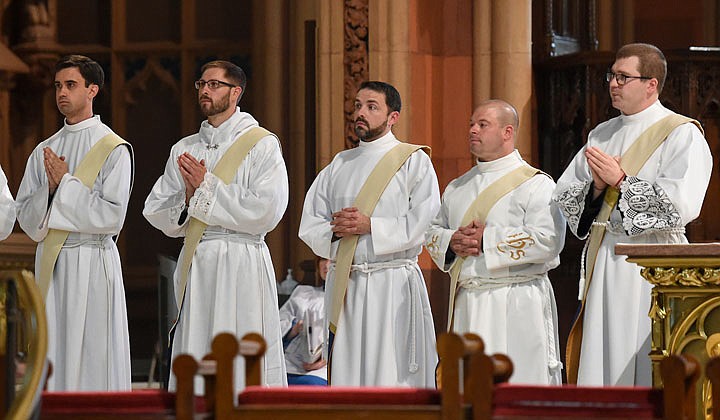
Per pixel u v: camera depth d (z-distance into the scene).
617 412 10.83
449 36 26.45
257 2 29.77
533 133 26.30
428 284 25.64
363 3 26.12
